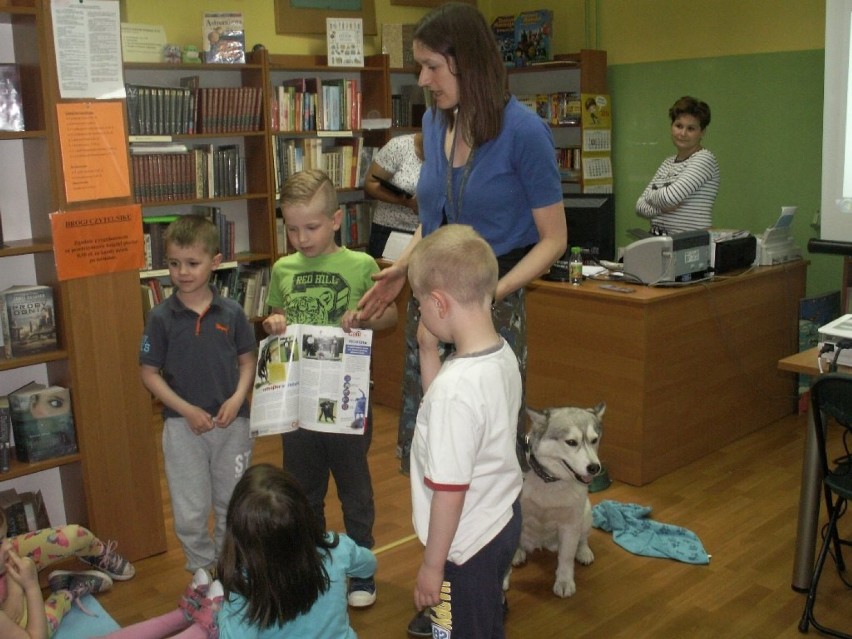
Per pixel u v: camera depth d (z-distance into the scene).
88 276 2.60
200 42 4.94
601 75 5.74
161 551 2.90
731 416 3.89
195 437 2.50
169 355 2.48
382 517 3.20
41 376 2.84
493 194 1.94
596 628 2.43
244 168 4.94
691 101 4.27
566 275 3.63
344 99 5.28
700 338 3.60
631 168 5.80
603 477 3.40
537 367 3.72
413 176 4.39
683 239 3.51
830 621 2.46
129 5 4.62
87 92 2.52
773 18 4.86
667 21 5.40
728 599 2.58
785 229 4.14
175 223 2.45
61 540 2.53
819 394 2.26
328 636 1.69
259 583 1.59
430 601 1.50
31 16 2.44
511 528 1.60
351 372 2.31
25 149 2.66
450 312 1.54
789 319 4.18
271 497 1.59
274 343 2.35
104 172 2.59
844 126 3.72
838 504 2.47
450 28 1.83
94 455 2.70
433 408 1.49
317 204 2.36
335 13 5.57
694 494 3.35
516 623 2.46
